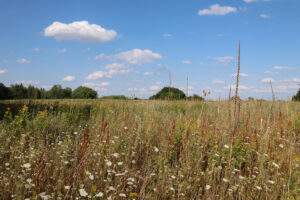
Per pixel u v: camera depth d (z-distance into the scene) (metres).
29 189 2.73
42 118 5.94
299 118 6.95
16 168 3.35
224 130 5.07
